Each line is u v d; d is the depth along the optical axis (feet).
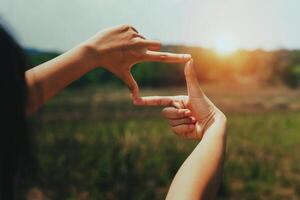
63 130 67.31
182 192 3.36
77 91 202.80
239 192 46.44
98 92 204.13
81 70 3.79
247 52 293.43
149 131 95.35
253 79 288.92
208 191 3.43
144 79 264.11
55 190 36.81
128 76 4.04
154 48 4.00
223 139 3.88
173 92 246.06
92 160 46.37
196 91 4.25
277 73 287.28
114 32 3.95
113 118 125.29
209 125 4.17
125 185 41.52
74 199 36.52
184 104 4.32
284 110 181.98
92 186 40.24
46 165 38.86
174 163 51.52
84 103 159.33
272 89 268.00
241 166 58.85
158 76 264.72
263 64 289.94
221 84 275.59
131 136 65.67
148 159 53.47
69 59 3.76
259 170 54.65
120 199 39.58
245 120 135.44
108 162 44.57
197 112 4.23
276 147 83.97
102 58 3.86
